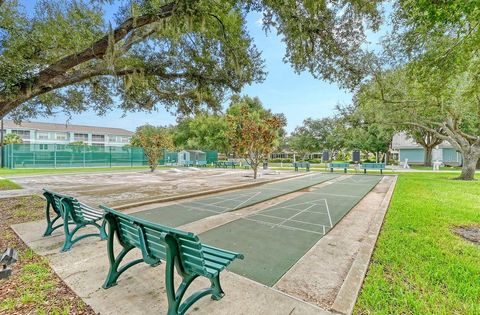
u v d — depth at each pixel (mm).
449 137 14023
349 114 17297
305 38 5020
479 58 4977
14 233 4301
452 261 3117
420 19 3982
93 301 2314
